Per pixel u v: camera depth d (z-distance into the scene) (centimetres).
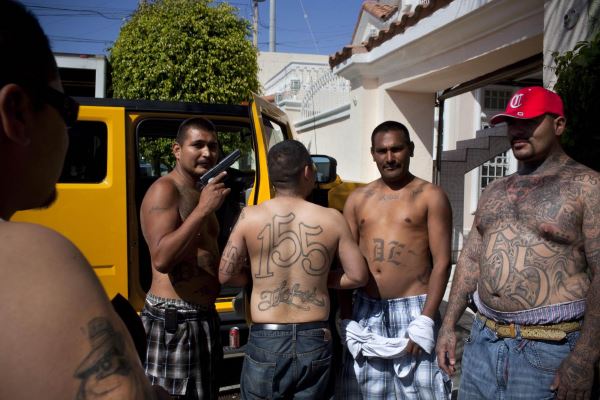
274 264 215
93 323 61
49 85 73
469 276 219
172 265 220
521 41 448
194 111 355
